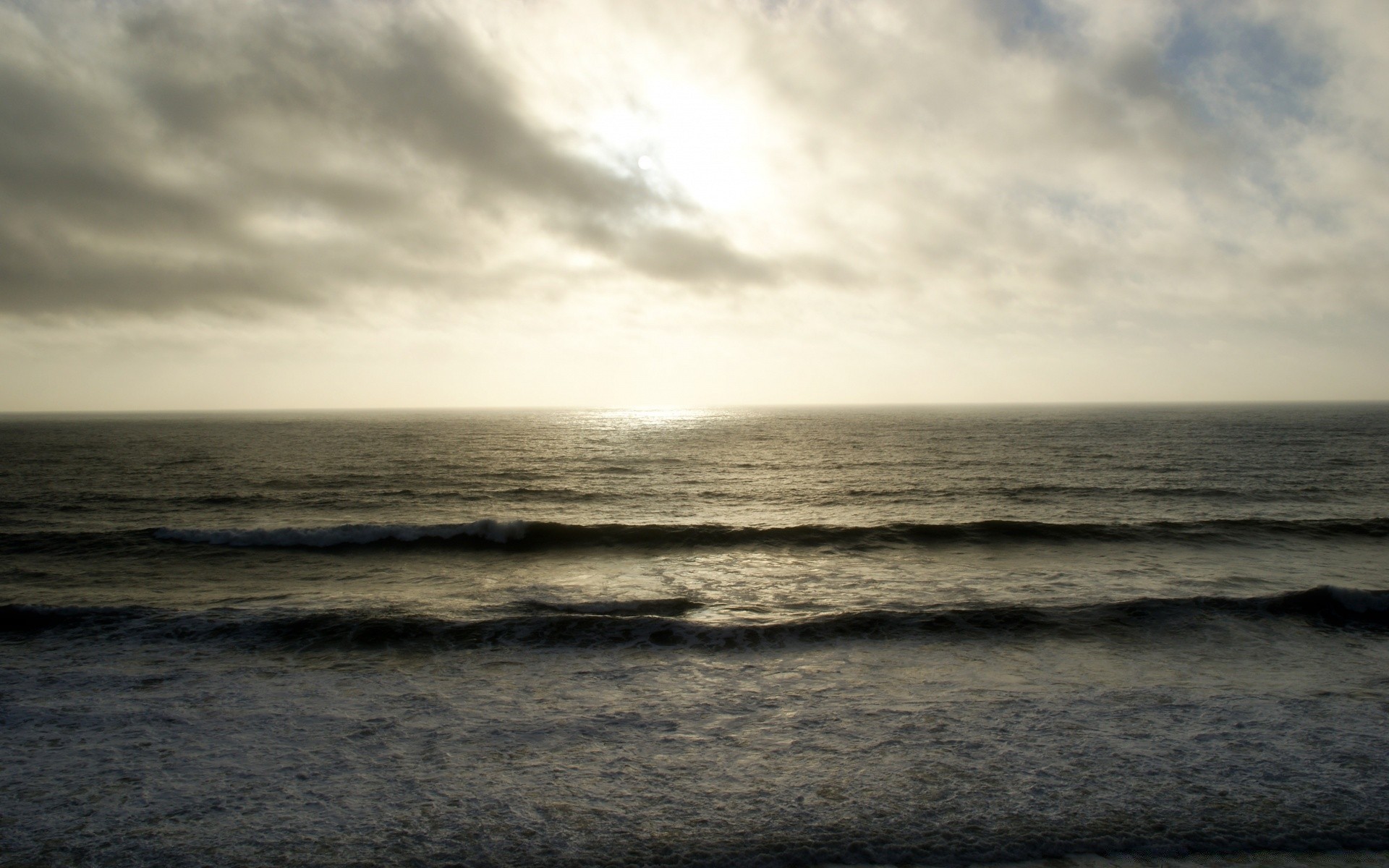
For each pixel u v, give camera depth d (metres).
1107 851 4.40
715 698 6.94
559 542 17.31
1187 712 6.51
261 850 4.34
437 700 6.88
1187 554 15.72
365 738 6.02
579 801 4.97
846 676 7.57
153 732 6.09
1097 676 7.55
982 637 8.84
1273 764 5.49
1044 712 6.53
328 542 17.22
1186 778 5.29
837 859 4.32
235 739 5.96
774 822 4.70
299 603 11.36
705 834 4.56
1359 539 17.30
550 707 6.73
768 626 9.07
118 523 22.75
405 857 4.29
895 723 6.30
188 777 5.28
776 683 7.36
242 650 8.42
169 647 8.49
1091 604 9.91
